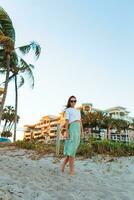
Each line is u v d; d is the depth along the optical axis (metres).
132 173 6.71
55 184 4.72
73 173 5.71
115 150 10.80
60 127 9.55
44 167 6.39
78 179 5.39
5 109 64.12
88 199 4.06
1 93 37.66
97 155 9.98
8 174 5.03
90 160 8.72
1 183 4.29
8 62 20.80
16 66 22.64
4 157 7.72
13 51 21.02
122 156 10.52
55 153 9.55
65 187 4.62
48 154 9.50
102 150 10.72
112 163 8.23
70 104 5.98
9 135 56.53
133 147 11.38
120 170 7.04
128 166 7.80
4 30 19.92
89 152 9.90
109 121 78.19
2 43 19.08
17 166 6.10
